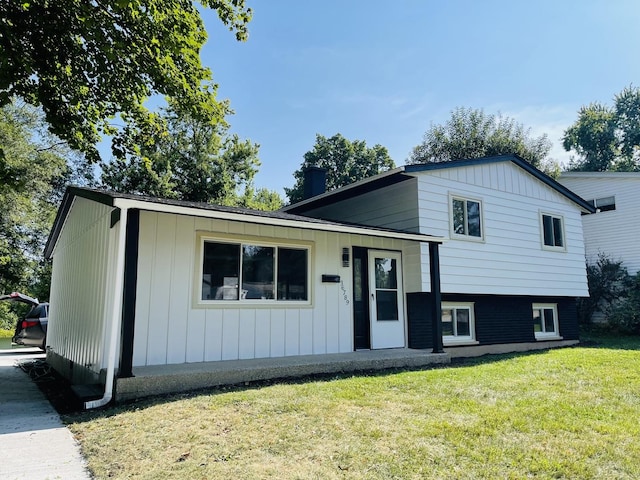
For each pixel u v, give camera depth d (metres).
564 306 12.55
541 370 6.98
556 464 3.15
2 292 22.16
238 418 4.14
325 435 3.69
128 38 6.96
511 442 3.59
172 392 5.28
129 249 5.18
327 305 8.08
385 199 10.11
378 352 8.09
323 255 8.19
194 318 6.48
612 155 32.56
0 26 6.05
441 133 25.89
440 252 9.48
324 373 6.59
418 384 5.74
